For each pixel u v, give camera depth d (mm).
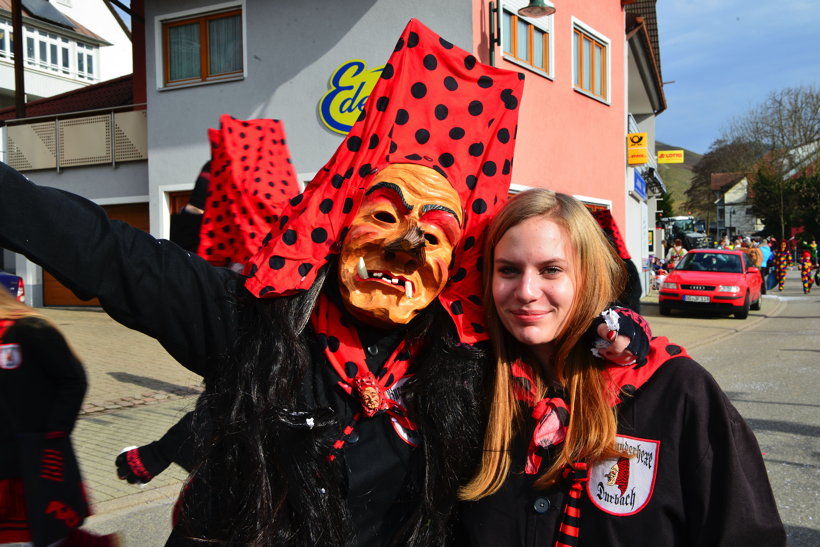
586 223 1374
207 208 2197
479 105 1648
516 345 1466
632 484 1284
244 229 2127
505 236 1393
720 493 1239
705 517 1252
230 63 10531
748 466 1270
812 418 5449
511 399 1417
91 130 12391
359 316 1456
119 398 5738
